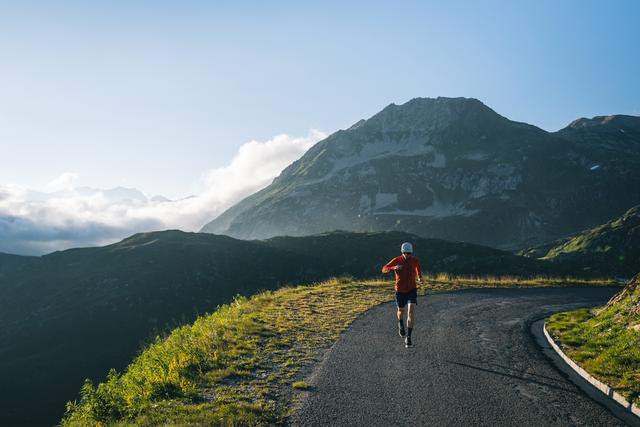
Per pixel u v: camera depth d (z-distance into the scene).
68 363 91.94
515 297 18.78
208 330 11.72
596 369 7.94
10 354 96.62
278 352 9.57
